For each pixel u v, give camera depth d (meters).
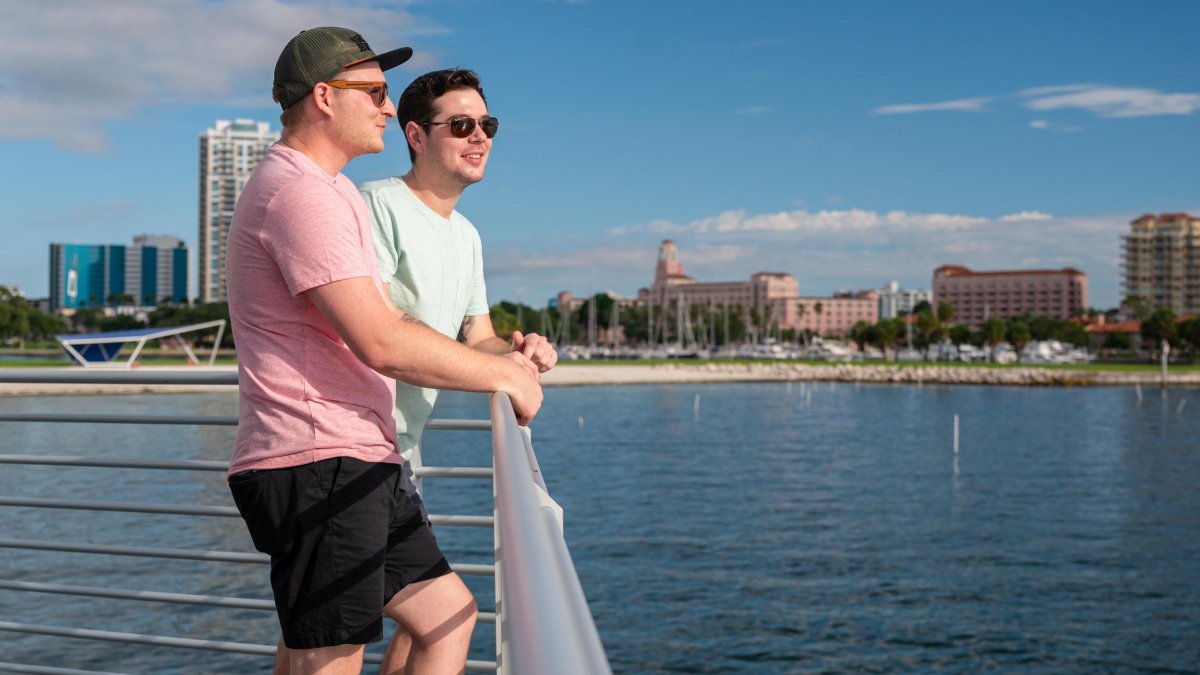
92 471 33.56
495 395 2.23
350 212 2.21
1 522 23.83
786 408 78.75
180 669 13.72
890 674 15.34
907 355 191.88
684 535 25.59
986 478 38.38
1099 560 23.56
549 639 0.80
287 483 2.19
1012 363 157.62
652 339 182.38
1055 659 16.25
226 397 78.12
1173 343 158.25
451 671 2.48
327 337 2.21
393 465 2.31
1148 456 46.56
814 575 21.38
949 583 20.95
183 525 23.91
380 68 2.47
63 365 89.06
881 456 45.62
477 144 3.06
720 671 15.27
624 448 48.28
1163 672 15.73
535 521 1.21
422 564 2.47
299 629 2.21
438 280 3.09
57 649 14.47
